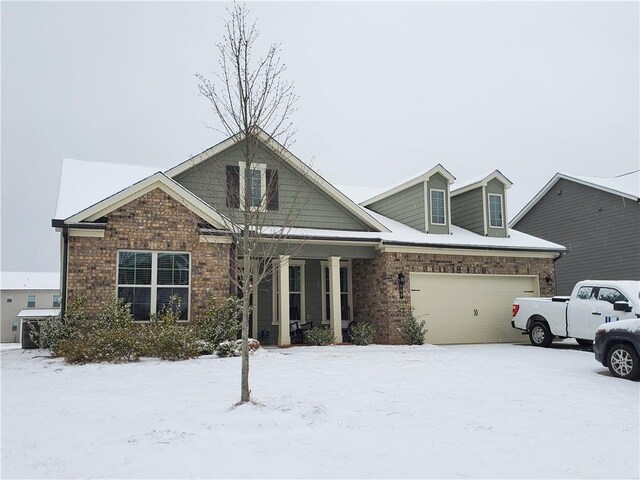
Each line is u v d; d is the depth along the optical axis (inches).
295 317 728.3
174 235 573.9
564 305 627.2
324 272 749.3
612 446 227.6
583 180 1034.7
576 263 1047.6
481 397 325.4
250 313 693.9
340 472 190.4
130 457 205.5
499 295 755.4
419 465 199.2
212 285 581.6
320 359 485.7
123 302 545.3
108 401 305.6
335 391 335.0
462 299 731.4
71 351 466.6
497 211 829.8
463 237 777.6
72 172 672.4
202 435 234.5
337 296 671.8
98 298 541.0
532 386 364.5
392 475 188.1
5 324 2025.1
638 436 243.6
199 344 508.1
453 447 222.4
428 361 475.2
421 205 775.1
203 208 586.2
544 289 780.6
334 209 710.5
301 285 733.3
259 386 351.3
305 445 221.8
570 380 392.2
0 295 2037.4
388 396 322.7
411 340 661.9
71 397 317.7
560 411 291.4
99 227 545.3
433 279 717.3
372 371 417.7
